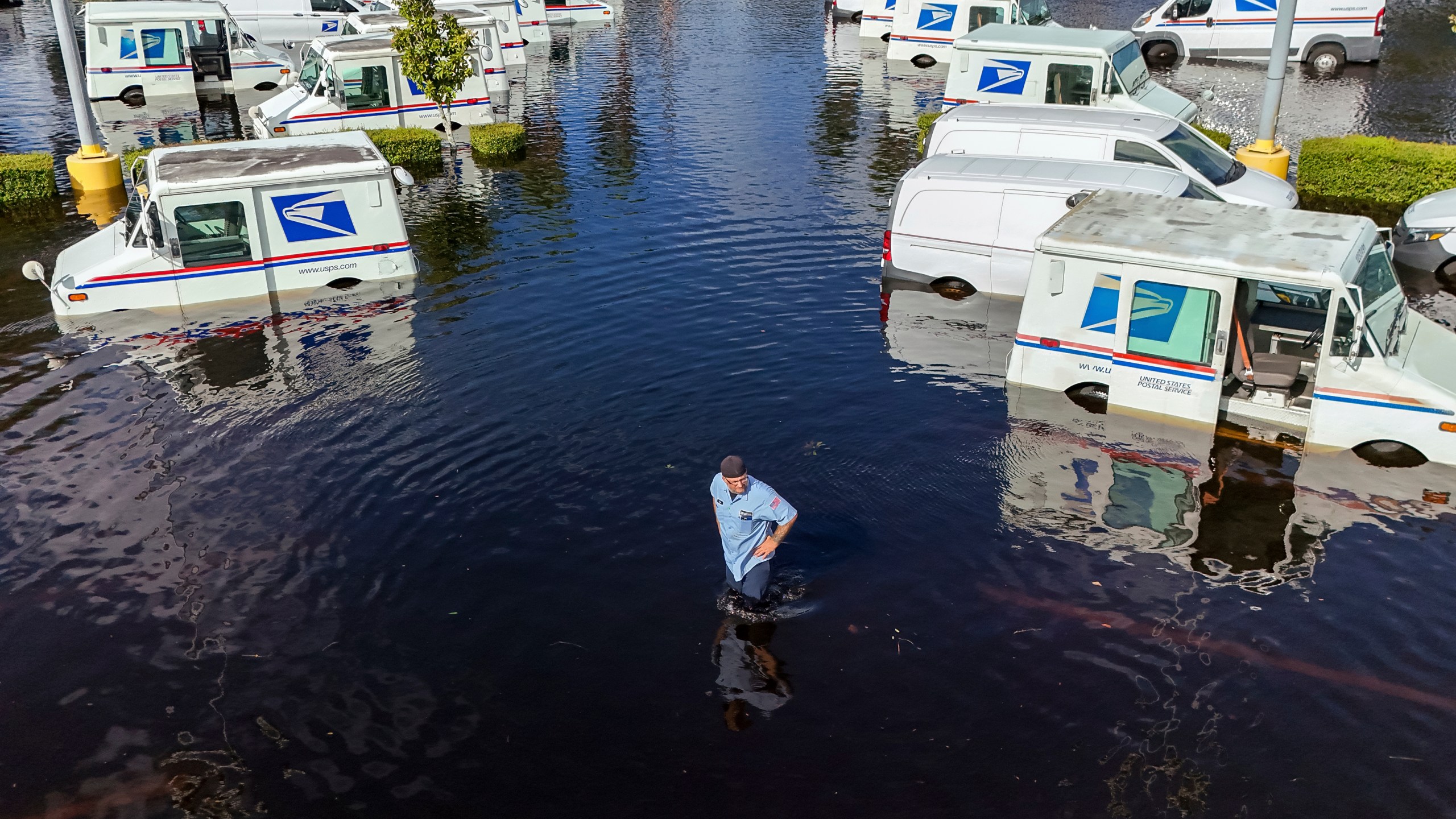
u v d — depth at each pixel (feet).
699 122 86.69
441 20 86.12
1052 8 130.21
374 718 25.57
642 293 51.72
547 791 23.32
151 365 45.55
